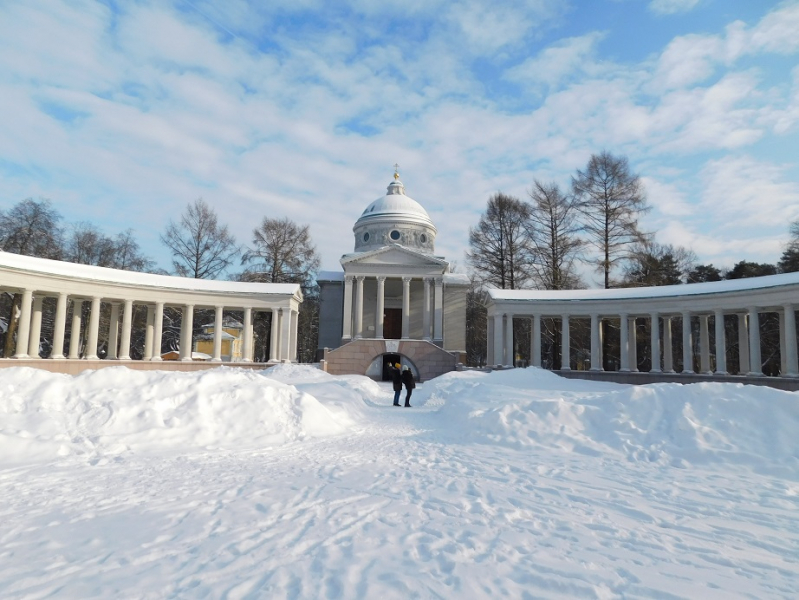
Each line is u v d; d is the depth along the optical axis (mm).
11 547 5484
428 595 4492
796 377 30625
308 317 70625
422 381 42938
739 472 9453
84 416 11273
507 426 12992
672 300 37125
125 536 5832
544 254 52312
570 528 6352
